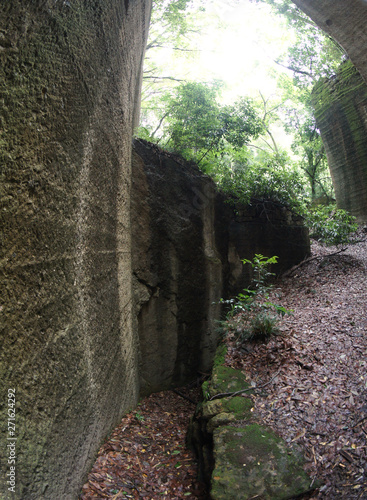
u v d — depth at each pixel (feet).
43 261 6.48
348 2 16.43
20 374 5.63
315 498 8.30
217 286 21.26
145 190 18.01
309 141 47.44
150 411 15.76
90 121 8.90
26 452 5.81
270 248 25.64
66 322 7.60
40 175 6.26
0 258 5.07
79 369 8.38
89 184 9.18
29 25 5.66
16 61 5.38
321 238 28.89
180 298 19.26
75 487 8.30
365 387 11.39
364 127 34.83
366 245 30.50
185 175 20.45
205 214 21.47
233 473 9.13
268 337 15.48
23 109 5.62
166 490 10.00
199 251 20.53
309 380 12.50
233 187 23.48
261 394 12.41
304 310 19.01
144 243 17.60
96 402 9.98
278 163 27.27
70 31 7.27
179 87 23.15
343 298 20.01
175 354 18.88
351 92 35.76
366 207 35.19
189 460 11.59
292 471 9.08
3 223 5.14
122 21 12.09
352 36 17.28
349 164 37.06
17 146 5.49
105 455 10.39
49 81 6.46
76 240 8.23
